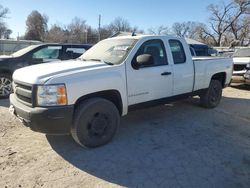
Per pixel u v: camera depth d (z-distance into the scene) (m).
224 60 7.30
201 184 3.54
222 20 59.28
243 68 10.41
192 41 24.72
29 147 4.55
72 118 4.17
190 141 4.95
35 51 8.33
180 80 5.83
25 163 4.01
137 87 4.97
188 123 5.98
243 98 9.06
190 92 6.24
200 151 4.52
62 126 4.06
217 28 60.50
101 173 3.77
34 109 3.97
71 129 4.29
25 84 4.19
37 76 4.11
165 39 5.61
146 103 5.20
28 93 4.12
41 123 3.96
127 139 4.96
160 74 5.34
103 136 4.58
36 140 4.84
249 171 3.90
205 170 3.90
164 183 3.55
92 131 4.43
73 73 4.18
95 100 4.39
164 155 4.34
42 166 3.93
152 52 5.31
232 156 4.37
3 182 3.52
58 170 3.83
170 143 4.83
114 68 4.62
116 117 4.69
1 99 7.96
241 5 56.97
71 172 3.79
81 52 9.10
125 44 5.22
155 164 4.04
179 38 5.95
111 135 4.69
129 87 4.84
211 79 7.02
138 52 5.02
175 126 5.75
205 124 5.96
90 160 4.13
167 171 3.85
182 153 4.43
